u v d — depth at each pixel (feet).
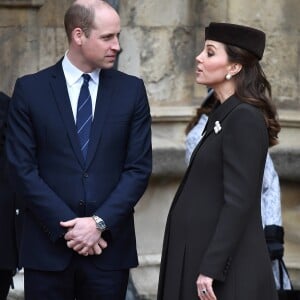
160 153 91.40
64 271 62.39
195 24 94.68
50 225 61.31
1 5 94.48
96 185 62.03
